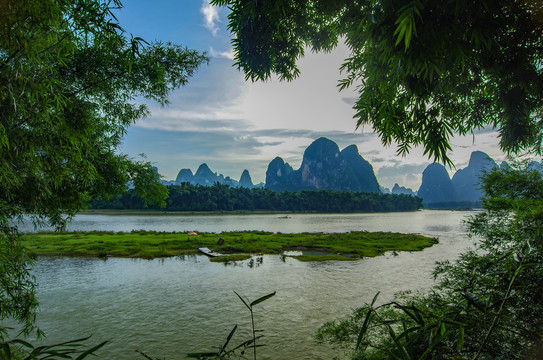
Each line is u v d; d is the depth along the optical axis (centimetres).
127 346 1000
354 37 253
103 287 1714
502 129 295
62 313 1293
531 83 234
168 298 1510
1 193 435
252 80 335
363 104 257
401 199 18250
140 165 872
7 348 143
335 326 644
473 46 206
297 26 319
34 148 379
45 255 2684
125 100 788
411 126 287
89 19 235
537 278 239
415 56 191
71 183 615
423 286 1695
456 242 3719
